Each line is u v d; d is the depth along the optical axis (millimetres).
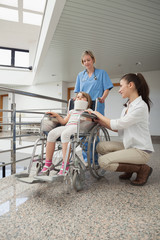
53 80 7926
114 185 1475
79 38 3934
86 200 1188
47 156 1415
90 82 2100
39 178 1147
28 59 9117
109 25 3412
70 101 1914
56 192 1316
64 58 5129
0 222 917
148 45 4281
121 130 1578
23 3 5496
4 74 8570
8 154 4270
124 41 4070
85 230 858
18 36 7789
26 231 845
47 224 905
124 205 1117
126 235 822
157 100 6215
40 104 8750
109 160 1383
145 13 3053
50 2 3232
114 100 7148
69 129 1336
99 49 4516
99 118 1480
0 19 6406
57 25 3404
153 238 800
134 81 1441
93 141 1582
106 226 892
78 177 1359
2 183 1495
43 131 1516
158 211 1044
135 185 1466
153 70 6250
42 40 4387
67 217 974
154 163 2277
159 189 1384
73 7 2898
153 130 6250
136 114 1378
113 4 2832
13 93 1892
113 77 7082
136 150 1399
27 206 1095
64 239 790
